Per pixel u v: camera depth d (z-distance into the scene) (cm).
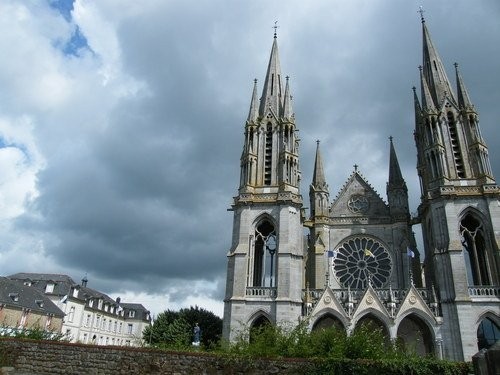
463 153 6750
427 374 2894
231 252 6391
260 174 7025
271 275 6462
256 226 6644
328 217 7406
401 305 5906
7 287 8638
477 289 5819
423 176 7456
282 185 6731
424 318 5816
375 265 7012
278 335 3481
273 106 7569
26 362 3144
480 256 6475
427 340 6053
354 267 7062
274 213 6581
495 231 6034
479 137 6769
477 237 6494
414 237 7206
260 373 2964
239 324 5862
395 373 2881
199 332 6725
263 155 7169
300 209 6762
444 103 7119
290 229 6450
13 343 3206
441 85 7406
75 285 10788
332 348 3203
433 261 6519
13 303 8319
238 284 6100
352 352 3209
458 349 5547
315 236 7288
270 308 5981
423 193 7488
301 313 6075
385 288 6581
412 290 5969
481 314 5628
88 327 11075
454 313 5712
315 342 3359
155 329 8531
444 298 5872
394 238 7106
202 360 3036
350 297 6081
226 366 3002
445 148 6800
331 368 2920
